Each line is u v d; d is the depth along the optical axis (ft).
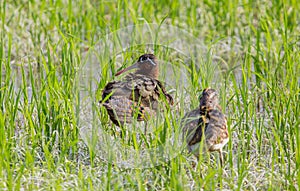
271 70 49.37
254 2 62.23
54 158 38.06
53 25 57.67
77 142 39.04
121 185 34.40
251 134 39.11
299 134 37.93
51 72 42.06
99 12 60.49
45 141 39.55
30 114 40.34
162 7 62.23
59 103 41.55
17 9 60.90
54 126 40.16
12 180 34.01
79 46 54.03
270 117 43.04
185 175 34.88
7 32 55.21
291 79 43.96
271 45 51.90
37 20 59.36
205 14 61.21
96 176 35.81
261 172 36.35
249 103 41.91
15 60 52.90
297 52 47.67
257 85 46.91
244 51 54.60
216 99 36.47
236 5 60.13
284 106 42.11
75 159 38.22
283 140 37.63
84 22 58.75
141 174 35.70
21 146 38.93
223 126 35.63
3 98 41.65
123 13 60.80
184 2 62.95
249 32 55.36
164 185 34.86
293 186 33.88
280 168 35.73
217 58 54.13
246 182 35.35
